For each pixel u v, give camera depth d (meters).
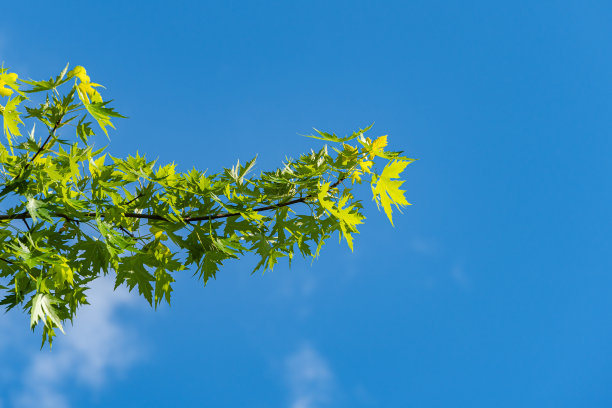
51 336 4.51
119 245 4.04
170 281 4.68
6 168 4.24
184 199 4.53
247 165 4.99
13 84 4.16
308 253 4.82
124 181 4.35
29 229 4.18
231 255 4.54
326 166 4.53
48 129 4.30
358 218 4.11
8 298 4.40
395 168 4.07
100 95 4.52
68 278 4.42
